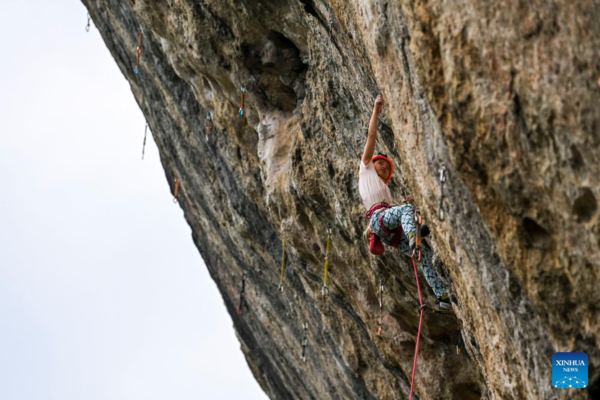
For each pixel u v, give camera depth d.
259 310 22.61
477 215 6.62
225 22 13.81
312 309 18.11
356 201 11.95
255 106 14.95
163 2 15.62
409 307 12.41
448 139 6.27
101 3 21.33
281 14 12.74
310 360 20.19
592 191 5.37
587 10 5.06
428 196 7.40
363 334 15.44
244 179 17.62
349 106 11.00
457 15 5.84
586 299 5.83
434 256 9.02
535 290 6.15
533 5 5.36
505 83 5.64
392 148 9.54
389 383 15.69
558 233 5.80
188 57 15.80
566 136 5.36
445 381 12.92
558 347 6.27
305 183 13.19
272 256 18.67
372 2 7.14
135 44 20.58
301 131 12.77
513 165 5.83
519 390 7.22
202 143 19.31
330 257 14.12
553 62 5.30
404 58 6.91
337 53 10.23
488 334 7.51
